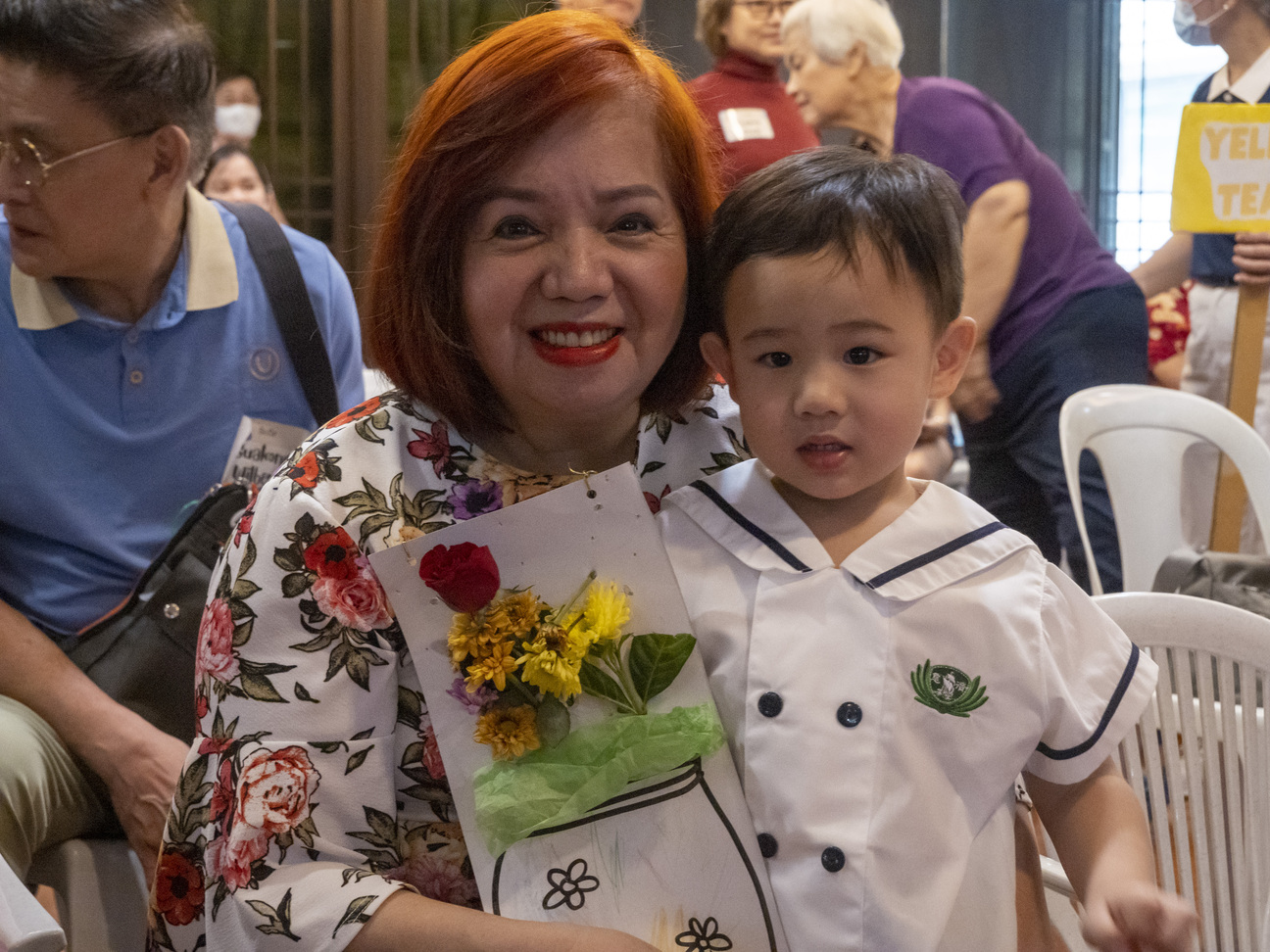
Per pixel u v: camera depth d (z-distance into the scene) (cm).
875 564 92
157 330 153
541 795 86
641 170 91
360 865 89
